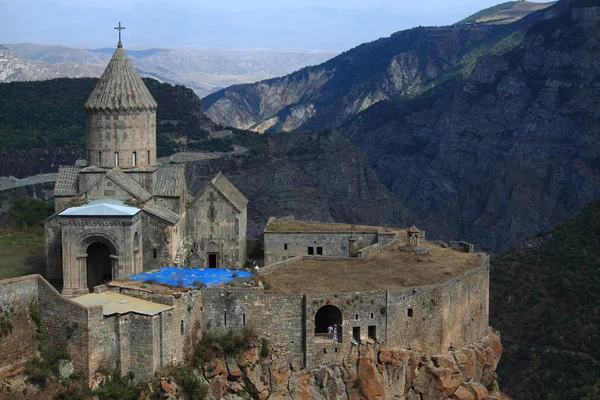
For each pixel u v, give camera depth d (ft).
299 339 267.80
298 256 321.52
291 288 276.41
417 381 275.59
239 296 264.31
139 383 242.78
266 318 265.75
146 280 272.72
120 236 285.64
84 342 238.68
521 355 446.60
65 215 283.79
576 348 445.37
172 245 304.91
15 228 411.54
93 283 299.79
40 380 236.43
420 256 326.65
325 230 352.90
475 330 311.06
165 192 321.93
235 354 262.47
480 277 313.94
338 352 269.44
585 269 516.32
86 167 321.93
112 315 242.37
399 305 274.16
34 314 247.09
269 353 265.95
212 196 327.88
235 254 330.13
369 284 282.77
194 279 275.59
